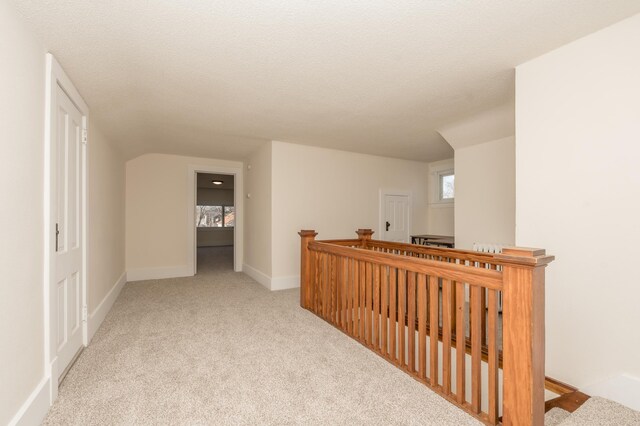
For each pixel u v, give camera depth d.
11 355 1.32
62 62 1.89
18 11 1.41
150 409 1.63
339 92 2.63
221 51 1.94
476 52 1.99
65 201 2.03
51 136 1.73
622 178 1.68
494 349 1.50
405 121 3.45
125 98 2.60
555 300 1.96
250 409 1.64
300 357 2.25
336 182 4.91
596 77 1.77
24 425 1.39
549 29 1.74
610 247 1.73
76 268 2.25
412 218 5.79
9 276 1.32
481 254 2.56
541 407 1.35
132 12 1.52
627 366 1.66
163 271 5.12
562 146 1.93
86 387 1.84
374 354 2.31
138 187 4.96
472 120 3.40
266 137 4.13
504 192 3.54
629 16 1.63
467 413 1.62
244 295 4.01
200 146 4.62
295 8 1.54
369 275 2.44
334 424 1.53
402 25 1.70
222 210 11.08
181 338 2.58
